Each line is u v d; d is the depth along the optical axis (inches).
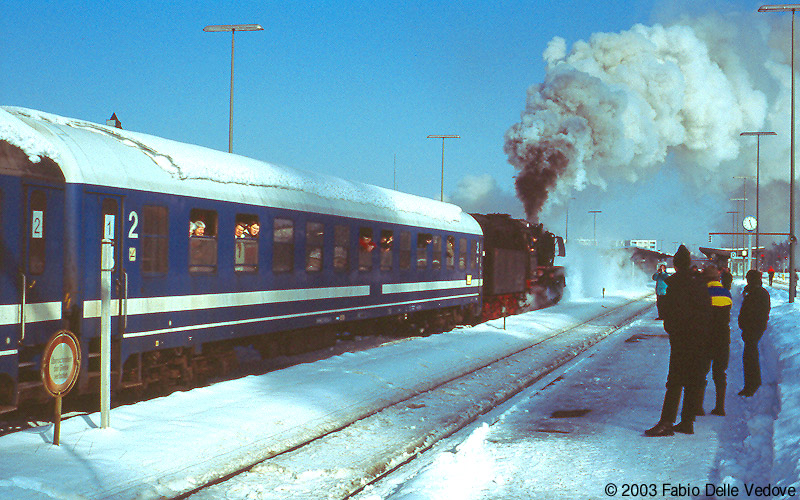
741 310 452.8
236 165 516.1
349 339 788.0
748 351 447.8
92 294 383.9
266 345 575.2
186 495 259.9
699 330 343.3
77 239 375.9
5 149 345.7
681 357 346.0
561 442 333.1
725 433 346.3
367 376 497.7
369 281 708.7
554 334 884.0
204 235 473.4
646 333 915.4
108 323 330.3
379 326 805.2
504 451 317.1
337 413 394.3
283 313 565.0
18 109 397.7
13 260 343.6
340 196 660.1
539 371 579.2
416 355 613.3
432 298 858.1
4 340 338.3
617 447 322.0
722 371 392.2
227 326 498.0
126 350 406.6
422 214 839.7
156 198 429.4
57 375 297.0
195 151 484.7
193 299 462.3
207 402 394.0
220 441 322.0
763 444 303.4
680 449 316.5
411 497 244.4
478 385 508.4
